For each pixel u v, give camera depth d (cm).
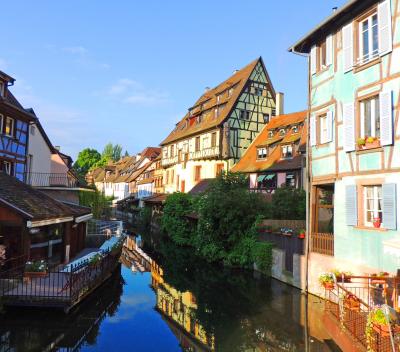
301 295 1264
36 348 836
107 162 9169
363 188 1096
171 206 2859
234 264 1831
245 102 3162
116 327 1017
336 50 1228
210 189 2102
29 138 2362
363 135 1105
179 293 1384
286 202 1877
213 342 903
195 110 3881
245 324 1020
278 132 2808
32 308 1002
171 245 2684
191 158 3503
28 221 1158
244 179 2166
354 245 1100
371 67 1073
